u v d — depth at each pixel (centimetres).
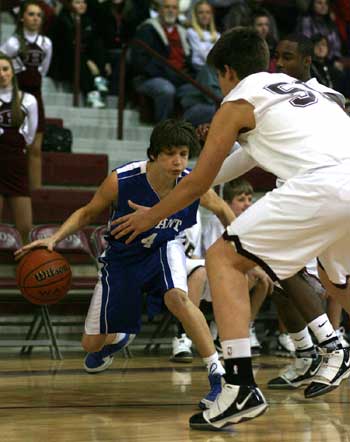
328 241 734
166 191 948
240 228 727
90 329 1003
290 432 777
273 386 1070
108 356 1069
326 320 958
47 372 1234
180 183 759
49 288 1091
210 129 751
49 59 1756
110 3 2148
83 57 2088
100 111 2047
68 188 1802
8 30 2214
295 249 727
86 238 1595
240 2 2278
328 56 2267
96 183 1819
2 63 1537
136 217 784
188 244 1423
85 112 2033
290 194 719
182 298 927
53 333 1448
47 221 1702
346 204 712
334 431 784
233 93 758
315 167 722
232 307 730
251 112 745
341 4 2433
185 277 957
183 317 920
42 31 2033
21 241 1539
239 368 730
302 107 749
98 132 2022
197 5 2139
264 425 812
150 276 966
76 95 2038
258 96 745
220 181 937
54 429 783
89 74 2084
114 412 885
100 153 1955
